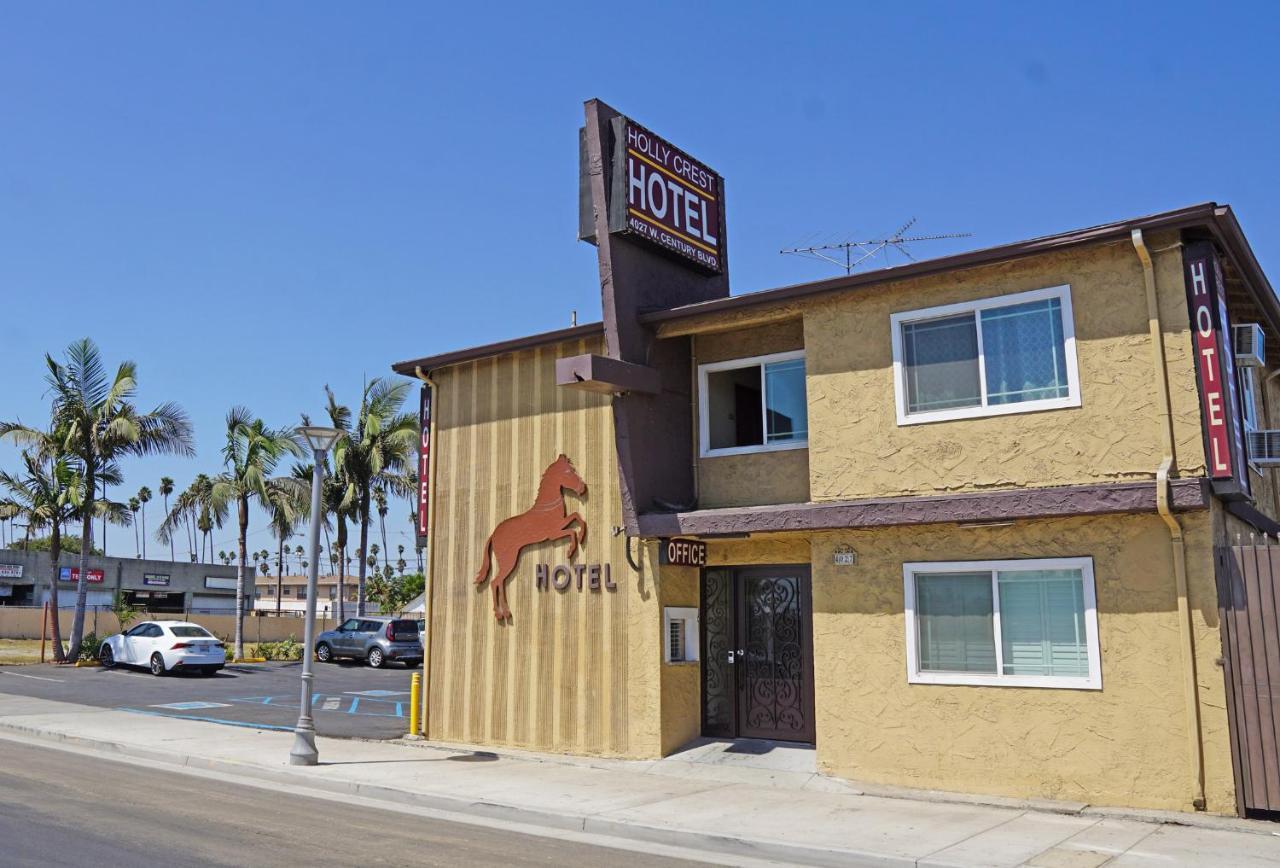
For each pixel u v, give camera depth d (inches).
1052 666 455.5
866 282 506.6
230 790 490.0
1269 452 486.3
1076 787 439.2
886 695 490.3
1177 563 426.0
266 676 1194.6
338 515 1549.0
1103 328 454.3
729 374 594.6
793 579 576.4
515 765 566.6
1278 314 547.2
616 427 565.3
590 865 348.2
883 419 502.9
